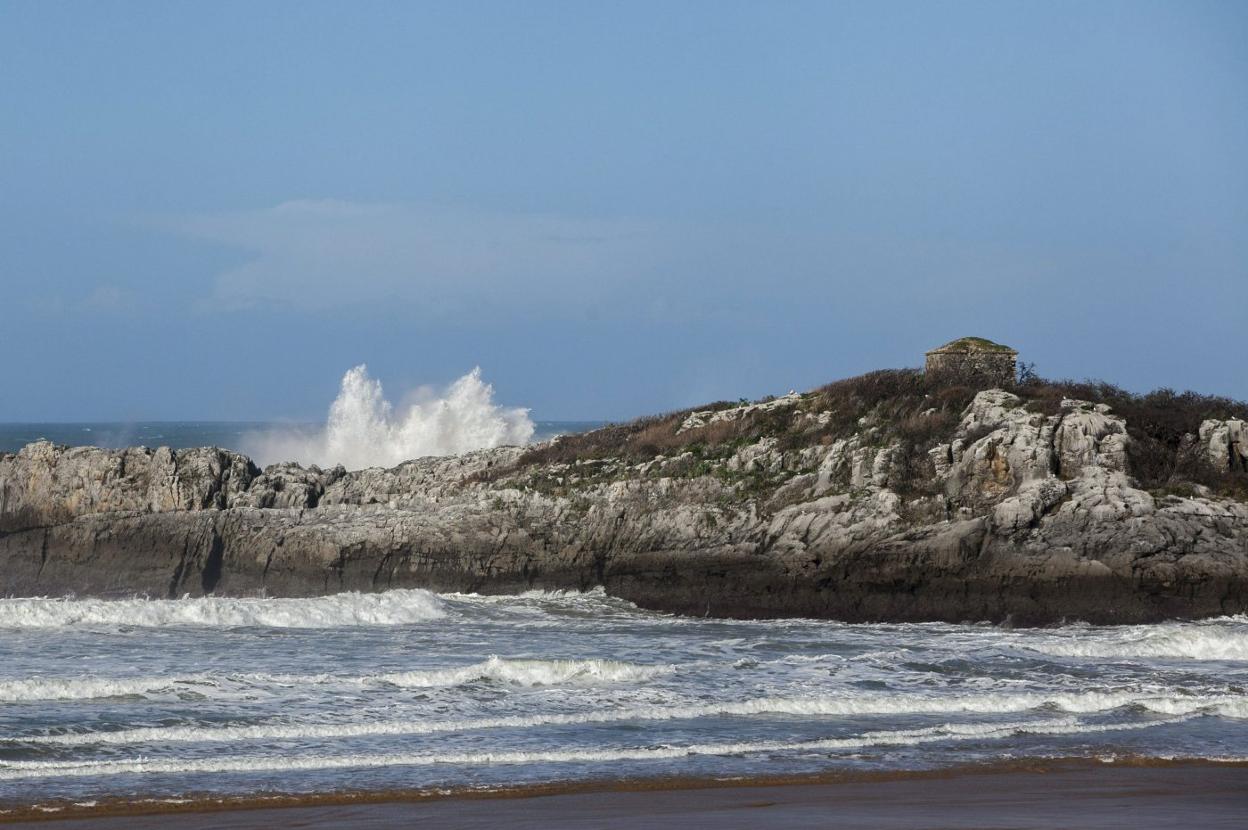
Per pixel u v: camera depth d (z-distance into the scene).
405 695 78.00
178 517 151.00
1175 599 117.94
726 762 62.28
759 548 130.38
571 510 142.75
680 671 87.00
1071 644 101.31
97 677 82.81
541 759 62.28
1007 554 121.56
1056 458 127.75
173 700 75.06
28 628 107.75
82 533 153.38
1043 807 53.44
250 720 70.38
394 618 119.94
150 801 53.47
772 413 151.75
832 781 58.62
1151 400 140.25
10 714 70.50
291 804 53.56
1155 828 49.44
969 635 111.50
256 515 150.25
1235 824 50.25
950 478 129.50
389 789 56.09
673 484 141.50
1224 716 75.62
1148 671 90.75
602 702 77.12
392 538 143.00
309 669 88.06
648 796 55.47
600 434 168.38
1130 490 122.19
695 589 131.75
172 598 147.62
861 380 151.25
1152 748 66.56
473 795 55.38
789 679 85.25
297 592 144.25
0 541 156.62
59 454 159.50
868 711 76.19
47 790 55.12
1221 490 127.00
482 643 103.44
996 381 144.25
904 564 123.94
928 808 53.22
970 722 73.19
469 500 149.00
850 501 129.88
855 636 110.94
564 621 122.44
